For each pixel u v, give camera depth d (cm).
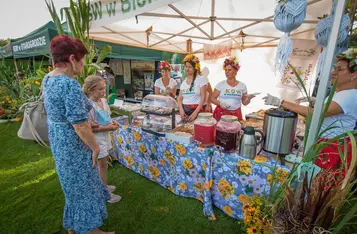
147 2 154
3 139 372
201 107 243
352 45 159
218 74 534
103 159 183
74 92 105
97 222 135
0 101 529
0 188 222
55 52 107
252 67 482
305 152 99
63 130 112
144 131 208
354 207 80
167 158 194
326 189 83
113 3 184
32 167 270
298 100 163
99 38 351
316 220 83
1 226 168
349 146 112
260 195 135
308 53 274
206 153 159
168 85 308
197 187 182
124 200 198
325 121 135
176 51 548
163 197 200
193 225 166
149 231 162
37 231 163
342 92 125
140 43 429
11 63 641
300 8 89
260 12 255
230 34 365
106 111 179
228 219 168
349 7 153
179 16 267
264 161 134
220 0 231
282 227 85
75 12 222
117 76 609
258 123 207
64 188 127
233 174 149
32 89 456
